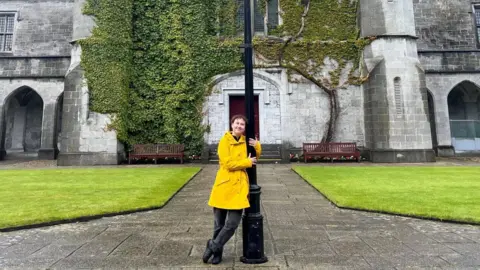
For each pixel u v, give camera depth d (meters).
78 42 16.28
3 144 19.86
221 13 18.66
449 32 21.33
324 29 18.48
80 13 16.66
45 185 9.09
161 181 9.82
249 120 4.04
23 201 6.98
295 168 13.27
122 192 8.03
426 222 5.58
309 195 8.04
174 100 17.47
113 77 16.27
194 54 17.89
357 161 16.50
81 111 15.98
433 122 19.69
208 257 3.80
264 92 18.02
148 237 4.85
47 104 19.94
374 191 7.97
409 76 16.31
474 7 21.73
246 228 3.90
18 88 20.03
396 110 16.09
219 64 17.89
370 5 17.16
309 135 17.61
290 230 5.18
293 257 4.02
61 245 4.50
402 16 16.73
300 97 17.83
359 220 5.75
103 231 5.16
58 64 20.16
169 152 16.84
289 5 18.64
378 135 16.11
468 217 5.51
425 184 8.94
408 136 15.94
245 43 4.23
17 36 21.55
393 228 5.26
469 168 12.74
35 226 5.34
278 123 17.83
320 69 17.95
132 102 17.38
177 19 17.92
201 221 5.74
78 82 16.12
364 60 17.17
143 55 17.77
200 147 17.41
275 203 7.16
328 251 4.23
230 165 3.78
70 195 7.66
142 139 17.41
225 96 17.88
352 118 17.58
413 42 16.81
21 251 4.27
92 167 14.59
